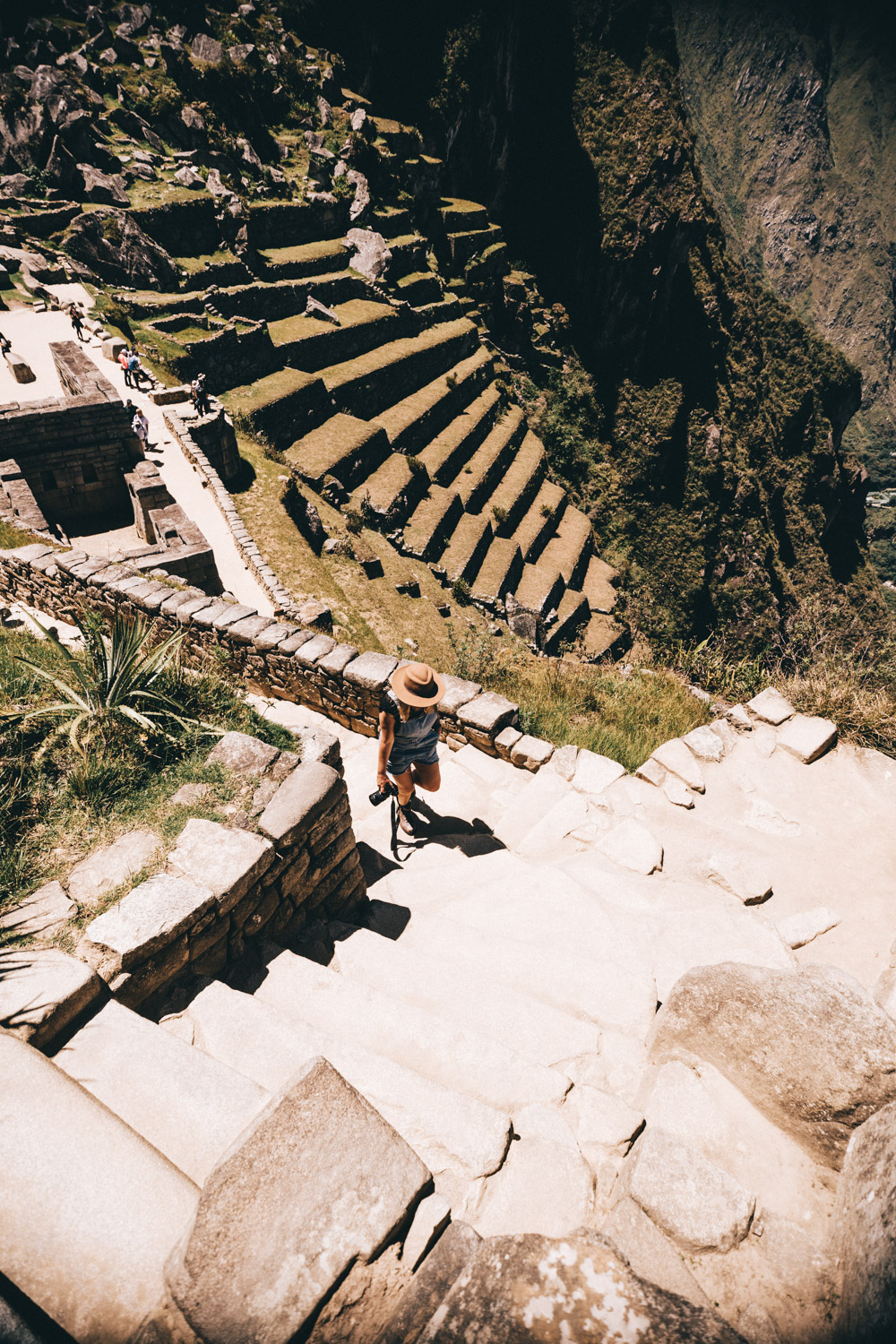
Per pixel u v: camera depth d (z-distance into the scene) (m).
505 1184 2.03
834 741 4.43
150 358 32.28
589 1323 1.37
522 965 3.24
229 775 3.34
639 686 7.24
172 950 2.55
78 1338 1.46
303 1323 1.44
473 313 79.62
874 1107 1.95
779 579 104.25
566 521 67.06
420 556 42.00
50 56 51.12
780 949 3.17
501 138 99.06
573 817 4.23
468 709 5.19
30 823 3.00
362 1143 1.68
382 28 83.69
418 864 4.21
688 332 108.62
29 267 35.75
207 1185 1.59
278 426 40.97
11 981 2.22
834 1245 1.74
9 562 8.17
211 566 16.12
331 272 56.91
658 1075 2.31
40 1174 1.68
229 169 53.66
